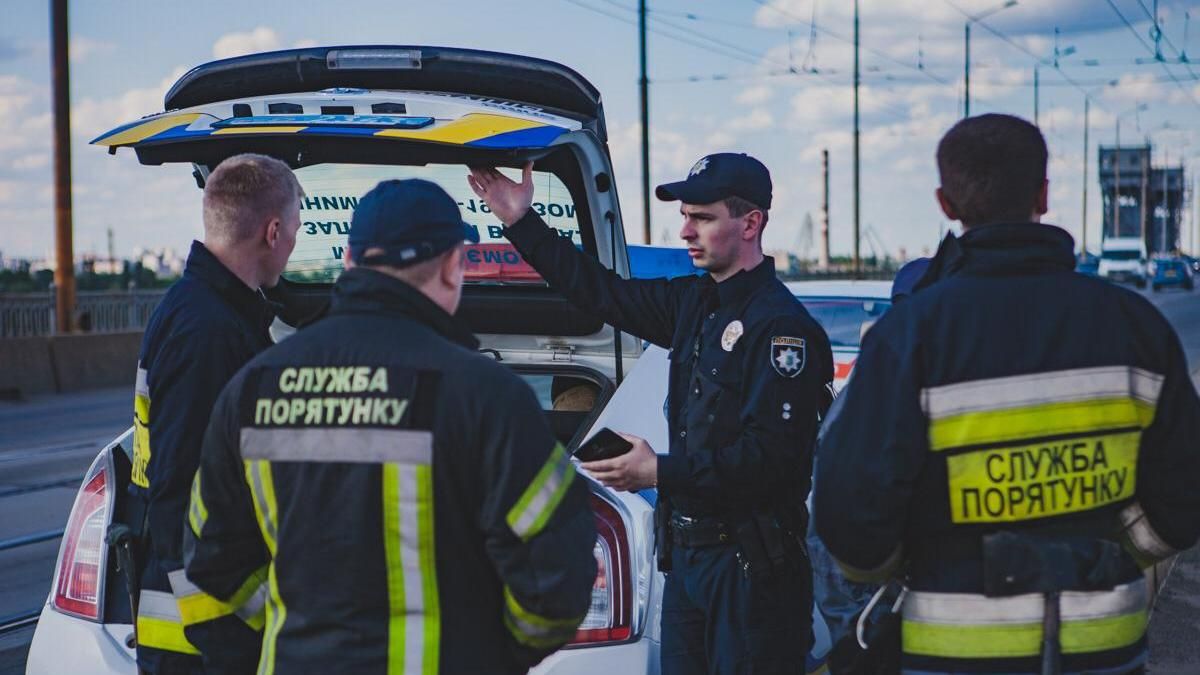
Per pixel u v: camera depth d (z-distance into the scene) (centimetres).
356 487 193
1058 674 204
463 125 303
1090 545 208
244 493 209
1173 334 213
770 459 278
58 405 1521
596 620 289
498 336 407
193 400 245
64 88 1858
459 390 194
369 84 350
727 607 288
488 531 194
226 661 241
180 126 314
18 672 465
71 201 1878
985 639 207
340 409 196
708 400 294
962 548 210
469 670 195
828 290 746
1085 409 207
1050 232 214
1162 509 213
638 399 359
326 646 192
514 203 333
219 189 264
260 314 271
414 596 192
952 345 207
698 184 293
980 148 216
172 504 243
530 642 201
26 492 859
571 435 398
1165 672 450
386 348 199
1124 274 6475
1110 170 8131
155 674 263
